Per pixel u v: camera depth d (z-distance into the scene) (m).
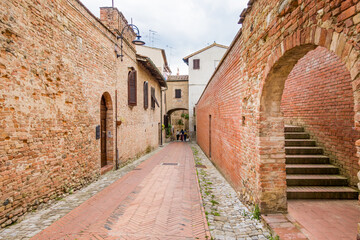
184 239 3.36
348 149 4.96
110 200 5.14
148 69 14.58
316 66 6.08
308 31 2.50
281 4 3.10
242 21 5.09
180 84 28.86
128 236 3.45
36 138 4.43
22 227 3.73
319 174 5.29
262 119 3.94
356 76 1.85
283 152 3.94
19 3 3.99
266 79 3.69
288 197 4.72
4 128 3.69
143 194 5.59
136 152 11.95
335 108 5.38
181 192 5.76
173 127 31.98
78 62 6.05
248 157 4.65
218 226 3.86
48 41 4.79
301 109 6.87
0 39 3.61
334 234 3.22
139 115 12.61
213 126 10.57
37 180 4.45
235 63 5.82
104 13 9.21
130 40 11.17
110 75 8.33
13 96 3.87
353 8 1.85
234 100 5.95
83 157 6.29
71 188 5.68
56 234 3.50
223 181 7.14
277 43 3.26
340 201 4.57
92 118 6.86
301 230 3.33
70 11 5.66
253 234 3.52
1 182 3.63
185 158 12.12
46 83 4.74
